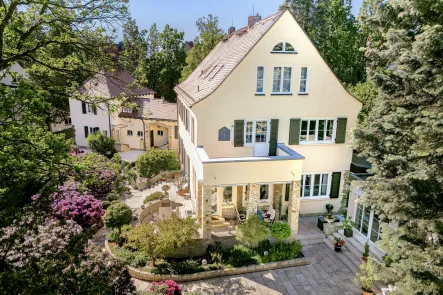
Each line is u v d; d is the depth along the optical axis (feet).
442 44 34.30
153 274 51.29
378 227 57.06
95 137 110.73
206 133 64.23
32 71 41.81
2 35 33.86
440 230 34.01
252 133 66.59
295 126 67.51
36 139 34.81
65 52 45.80
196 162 62.85
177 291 44.42
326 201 72.84
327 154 70.69
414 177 35.47
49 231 32.86
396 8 46.85
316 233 65.26
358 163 80.64
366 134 44.55
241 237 55.62
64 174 37.32
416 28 44.55
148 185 89.71
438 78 34.63
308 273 54.13
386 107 45.93
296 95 66.28
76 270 29.04
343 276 53.36
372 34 68.74
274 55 63.00
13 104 28.48
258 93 64.64
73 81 45.27
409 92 41.60
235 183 56.65
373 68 47.29
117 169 75.77
